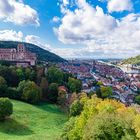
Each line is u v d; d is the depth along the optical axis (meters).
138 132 42.53
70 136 65.56
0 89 164.50
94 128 44.66
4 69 188.00
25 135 106.12
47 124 126.88
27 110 143.75
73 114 133.38
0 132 107.25
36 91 165.50
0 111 118.25
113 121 45.25
